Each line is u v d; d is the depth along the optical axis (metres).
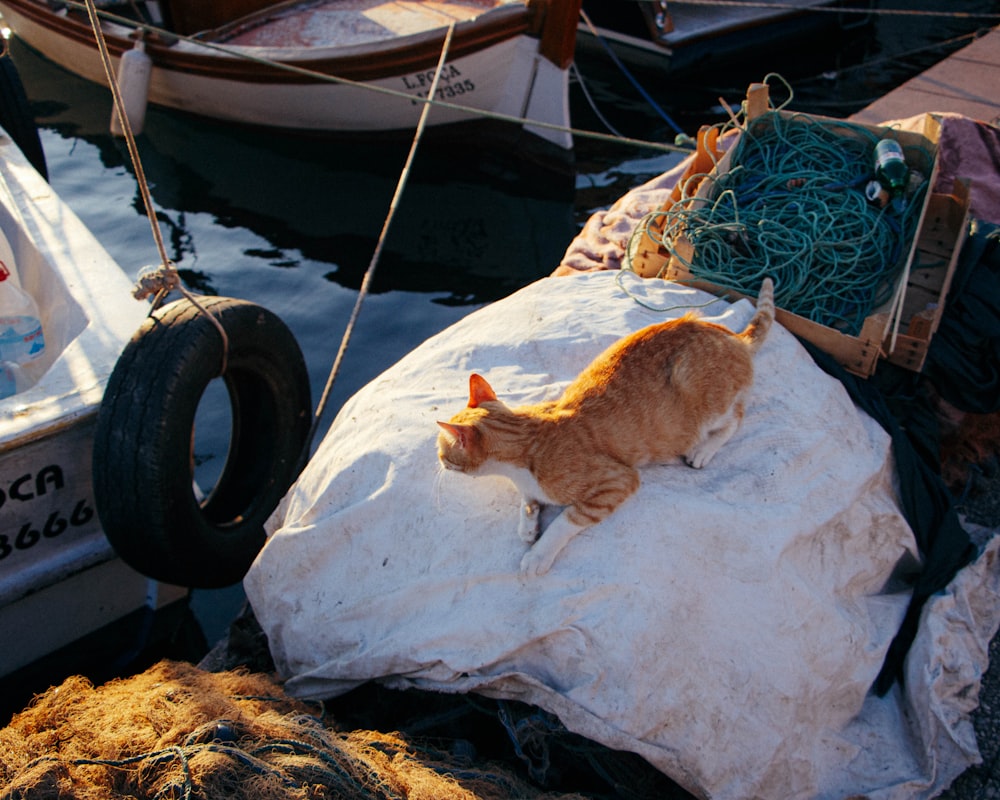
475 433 2.68
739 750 2.79
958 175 4.99
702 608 2.80
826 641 2.99
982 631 3.42
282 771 2.43
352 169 9.33
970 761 3.04
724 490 2.99
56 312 4.75
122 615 4.55
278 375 4.57
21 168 5.74
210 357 4.04
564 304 3.72
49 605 4.18
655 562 2.77
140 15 10.77
